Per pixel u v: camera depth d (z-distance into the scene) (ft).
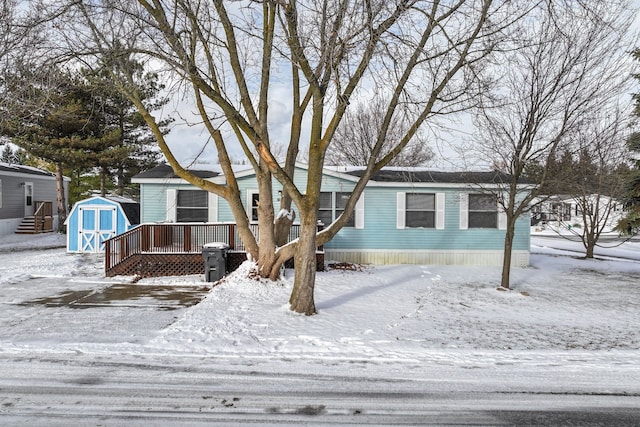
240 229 34.96
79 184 108.58
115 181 104.88
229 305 27.43
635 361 18.12
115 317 24.67
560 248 78.38
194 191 48.49
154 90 79.20
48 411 12.80
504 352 19.19
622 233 54.19
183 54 24.26
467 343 20.54
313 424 12.28
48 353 18.04
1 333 21.07
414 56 24.45
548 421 12.71
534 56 31.76
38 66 28.68
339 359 17.90
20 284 35.42
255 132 25.25
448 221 49.73
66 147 71.67
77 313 25.59
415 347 19.75
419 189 49.47
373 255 49.32
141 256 39.93
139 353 18.19
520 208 35.29
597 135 37.93
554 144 32.63
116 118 82.38
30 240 69.56
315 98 25.02
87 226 55.36
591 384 15.56
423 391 14.76
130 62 29.63
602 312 28.25
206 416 12.64
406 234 49.47
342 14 22.38
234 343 19.74
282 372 16.31
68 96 66.44
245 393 14.34
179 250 40.83
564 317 26.68
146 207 47.88
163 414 12.73
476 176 47.73
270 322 23.52
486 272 45.32
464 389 14.98
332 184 48.85
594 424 12.53
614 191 53.98
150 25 24.89
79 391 14.29
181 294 31.73
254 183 47.73
